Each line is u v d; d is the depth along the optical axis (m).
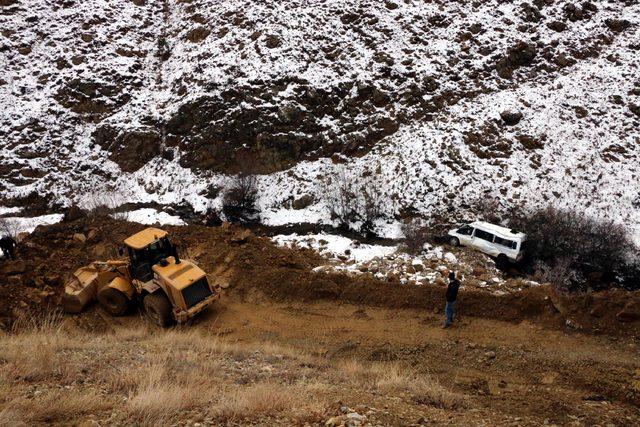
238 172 20.05
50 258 15.70
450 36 22.83
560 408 8.91
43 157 21.06
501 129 20.28
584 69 22.05
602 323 12.16
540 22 23.09
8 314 13.66
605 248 15.70
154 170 20.95
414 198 18.78
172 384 8.09
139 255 13.03
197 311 12.80
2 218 18.92
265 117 20.64
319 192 19.52
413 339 12.38
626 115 20.53
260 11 23.03
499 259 16.08
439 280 14.27
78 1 24.69
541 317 12.73
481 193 18.69
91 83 22.39
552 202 18.27
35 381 8.05
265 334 12.89
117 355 9.89
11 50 23.19
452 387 10.12
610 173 18.98
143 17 24.97
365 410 7.27
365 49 22.38
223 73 21.58
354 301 14.05
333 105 21.20
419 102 21.42
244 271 15.13
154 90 22.89
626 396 9.66
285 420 6.82
